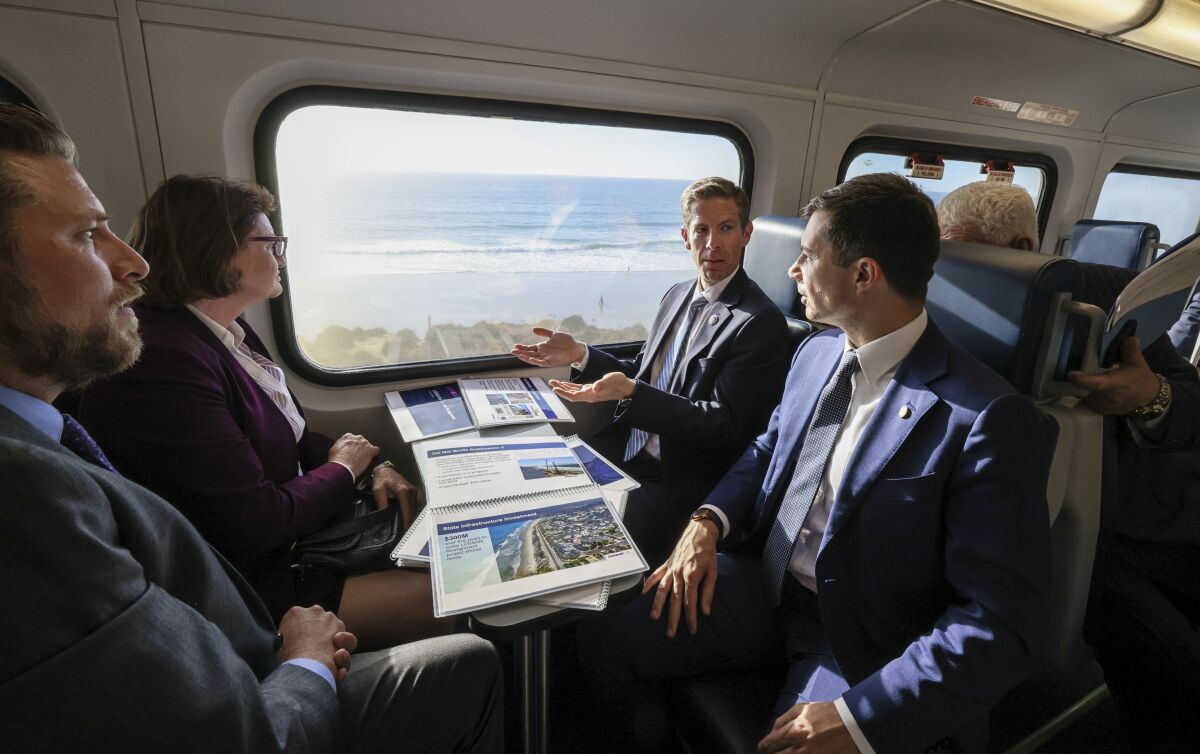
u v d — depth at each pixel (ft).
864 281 3.84
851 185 3.86
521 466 4.75
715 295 6.73
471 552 3.64
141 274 2.83
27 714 1.90
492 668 3.87
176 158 5.15
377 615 4.46
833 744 3.28
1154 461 5.04
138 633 2.14
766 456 5.32
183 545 2.75
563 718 5.66
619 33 6.31
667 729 4.72
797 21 6.83
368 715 3.43
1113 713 5.75
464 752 3.81
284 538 4.40
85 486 2.17
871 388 4.12
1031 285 4.18
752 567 4.90
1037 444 3.41
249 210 4.49
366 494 5.40
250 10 4.98
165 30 4.82
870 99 8.34
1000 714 5.62
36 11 4.44
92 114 4.81
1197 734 4.67
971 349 4.60
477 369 7.34
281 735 2.70
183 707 2.20
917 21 7.11
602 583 3.46
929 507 3.61
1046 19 7.25
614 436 7.58
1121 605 4.90
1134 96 10.50
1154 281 4.33
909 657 3.39
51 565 1.96
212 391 4.14
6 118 2.29
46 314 2.41
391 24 5.43
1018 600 3.26
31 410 2.57
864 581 3.86
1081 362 4.50
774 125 7.77
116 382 3.86
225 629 2.93
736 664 4.53
